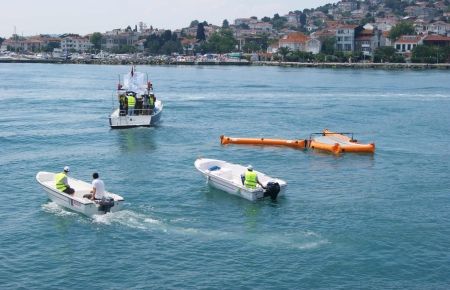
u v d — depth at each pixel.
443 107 94.00
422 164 51.47
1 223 34.47
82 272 28.22
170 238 32.41
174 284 27.08
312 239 32.47
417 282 27.67
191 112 85.38
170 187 42.34
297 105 96.06
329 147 56.41
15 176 45.34
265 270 28.59
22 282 27.16
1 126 70.06
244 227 34.25
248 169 39.34
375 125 74.88
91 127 69.94
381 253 30.72
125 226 34.00
